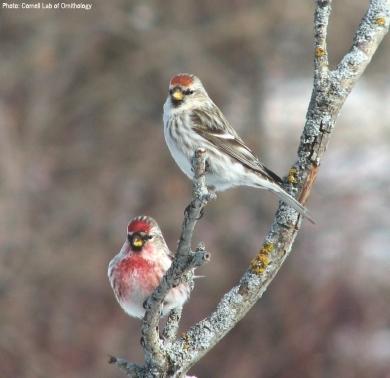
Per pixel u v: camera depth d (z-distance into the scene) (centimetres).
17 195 1759
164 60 1934
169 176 1912
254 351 1466
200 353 445
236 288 450
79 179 1912
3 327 1612
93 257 1748
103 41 1972
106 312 1666
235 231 1766
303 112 2011
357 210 1708
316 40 466
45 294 1683
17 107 1942
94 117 1986
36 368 1578
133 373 447
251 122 1947
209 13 1959
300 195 464
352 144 1927
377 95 2009
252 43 1950
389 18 472
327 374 1409
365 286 1497
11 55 1958
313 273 1523
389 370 1385
